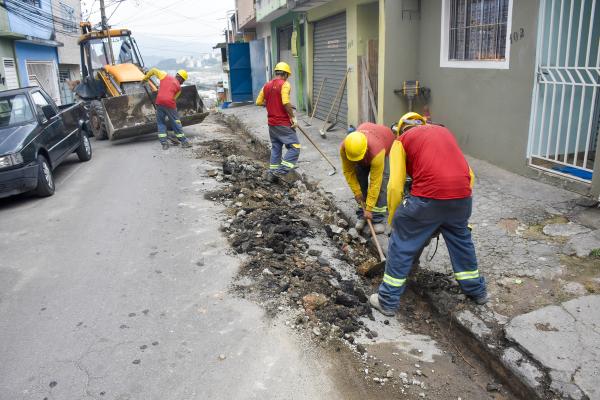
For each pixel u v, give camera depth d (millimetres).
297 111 15164
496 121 6590
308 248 5102
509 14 6078
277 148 7652
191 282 4445
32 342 3619
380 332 3711
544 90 5723
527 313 3498
